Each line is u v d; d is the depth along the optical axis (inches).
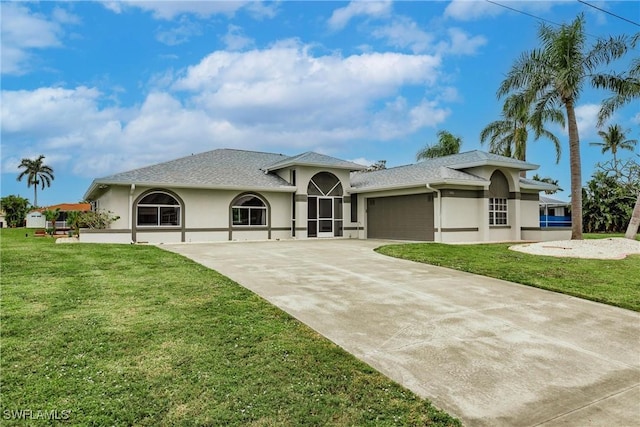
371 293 307.9
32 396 144.9
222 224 807.7
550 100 677.9
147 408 140.1
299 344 199.6
